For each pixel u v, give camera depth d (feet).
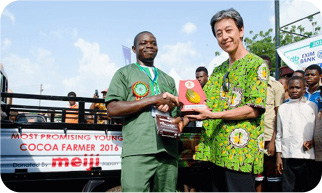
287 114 10.57
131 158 7.48
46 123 8.34
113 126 9.04
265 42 52.54
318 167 10.28
